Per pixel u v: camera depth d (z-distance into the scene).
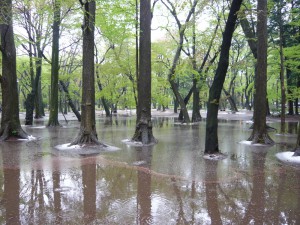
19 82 39.41
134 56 26.48
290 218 5.17
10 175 7.88
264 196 6.32
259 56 14.27
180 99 26.75
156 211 5.47
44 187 6.86
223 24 23.62
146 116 14.04
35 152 11.30
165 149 12.20
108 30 18.28
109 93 31.39
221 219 5.13
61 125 23.47
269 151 11.80
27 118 23.41
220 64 10.30
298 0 21.95
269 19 20.45
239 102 75.81
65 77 26.45
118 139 15.34
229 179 7.62
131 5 17.17
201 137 16.22
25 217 5.18
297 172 8.34
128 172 8.29
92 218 5.14
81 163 9.38
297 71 24.52
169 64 28.56
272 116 32.97
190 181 7.43
